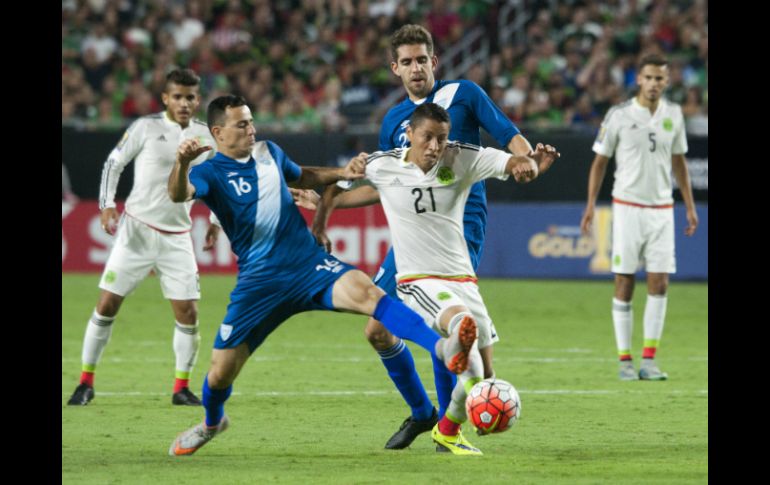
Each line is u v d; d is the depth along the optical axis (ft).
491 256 227.81
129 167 225.35
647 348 125.59
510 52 271.90
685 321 178.40
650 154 127.65
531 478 71.97
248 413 100.94
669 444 85.97
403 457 80.38
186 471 74.64
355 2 287.48
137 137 109.09
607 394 113.29
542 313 185.57
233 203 78.33
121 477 72.64
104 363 133.69
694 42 275.18
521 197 226.99
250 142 79.05
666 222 126.62
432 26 282.15
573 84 264.11
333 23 284.41
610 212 225.56
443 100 86.89
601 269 226.38
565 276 226.99
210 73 265.13
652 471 74.54
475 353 78.74
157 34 277.85
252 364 133.90
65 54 264.93
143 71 266.57
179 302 107.24
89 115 255.91
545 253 226.79
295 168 81.41
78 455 80.94
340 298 77.30
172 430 92.58
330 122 252.42
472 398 75.77
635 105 128.06
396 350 82.07
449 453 82.17
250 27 282.15
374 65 270.67
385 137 89.25
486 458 79.82
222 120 78.64
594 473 73.82
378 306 76.07
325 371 128.47
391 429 93.20
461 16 283.18
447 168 80.28
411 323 75.05
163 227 107.96
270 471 74.54
